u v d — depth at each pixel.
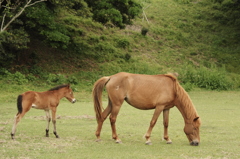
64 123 12.05
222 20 41.97
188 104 8.65
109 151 7.60
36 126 11.06
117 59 30.25
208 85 27.55
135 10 25.08
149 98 8.66
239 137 9.77
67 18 32.88
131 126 11.74
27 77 23.28
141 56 32.25
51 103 9.20
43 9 22.70
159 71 29.62
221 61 34.34
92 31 33.31
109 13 24.23
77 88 23.31
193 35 38.66
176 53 34.28
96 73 27.00
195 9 45.06
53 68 25.83
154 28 37.94
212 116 14.79
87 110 16.20
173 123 12.70
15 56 24.67
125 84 8.72
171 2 46.38
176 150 7.88
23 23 24.42
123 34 35.12
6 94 19.73
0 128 10.20
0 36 20.34
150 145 8.48
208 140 9.30
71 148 7.80
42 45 27.95
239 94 25.25
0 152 7.13
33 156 6.91
